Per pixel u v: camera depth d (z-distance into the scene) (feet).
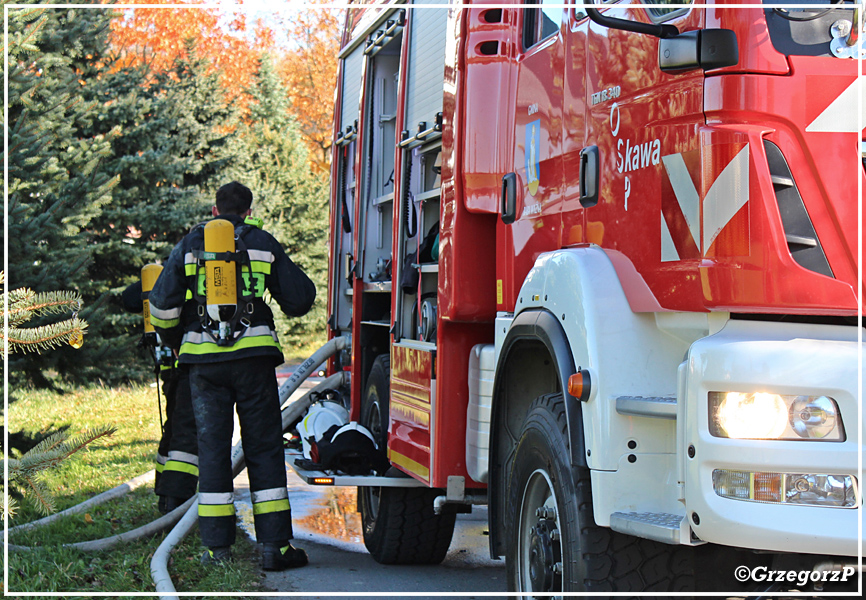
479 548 19.72
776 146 8.57
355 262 21.13
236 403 16.74
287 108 110.42
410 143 17.13
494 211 14.07
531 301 11.69
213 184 63.31
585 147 11.27
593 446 9.62
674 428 9.48
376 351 21.20
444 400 14.92
